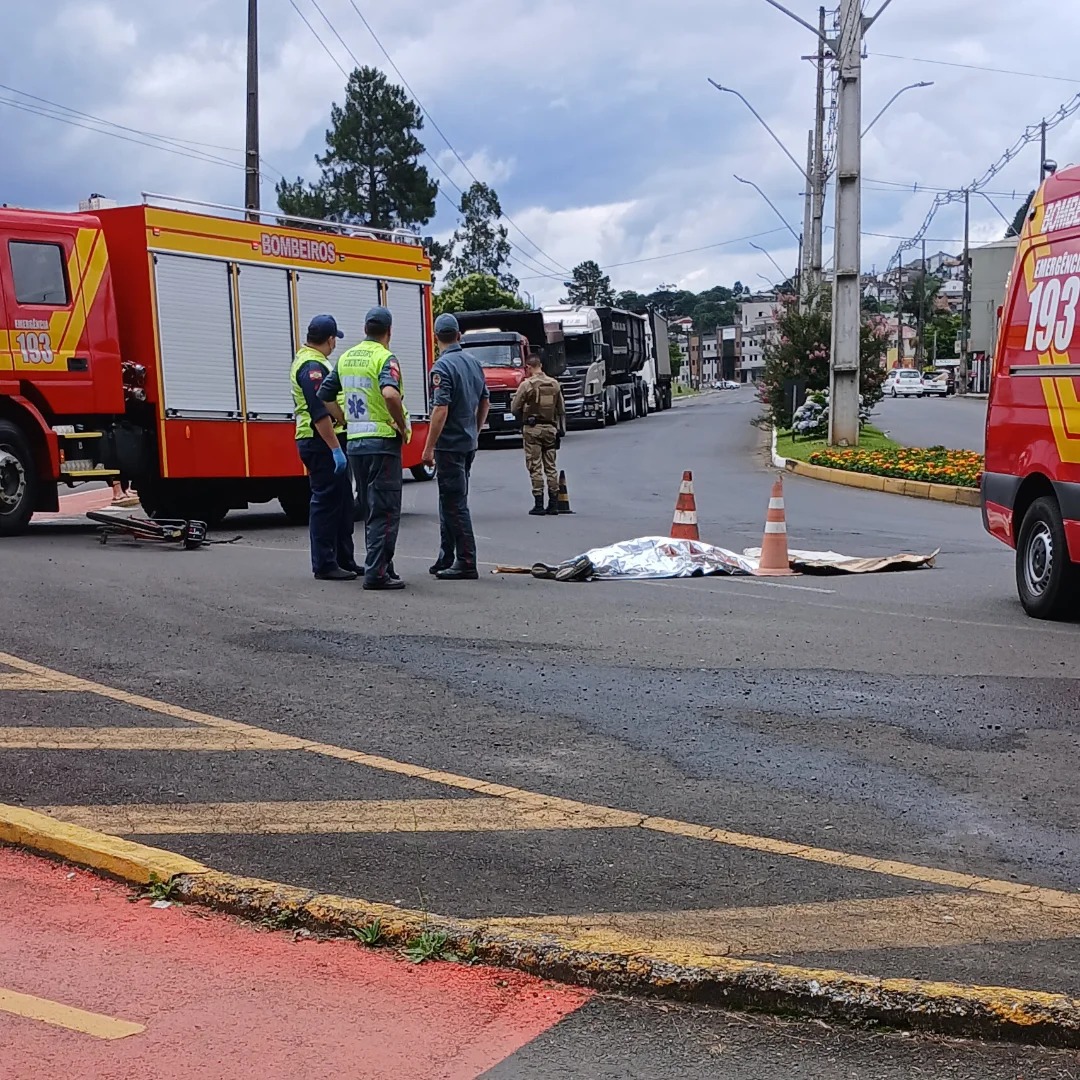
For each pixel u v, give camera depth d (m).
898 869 4.63
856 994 3.59
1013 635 8.65
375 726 6.39
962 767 5.80
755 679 7.29
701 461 26.09
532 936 3.96
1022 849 4.85
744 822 5.11
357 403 9.98
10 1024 3.54
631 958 3.79
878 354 31.64
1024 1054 3.43
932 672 7.49
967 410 48.34
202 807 5.22
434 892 4.39
